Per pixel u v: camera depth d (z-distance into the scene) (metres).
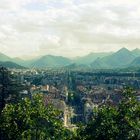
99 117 56.53
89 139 55.72
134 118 55.12
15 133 62.25
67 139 59.06
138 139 54.06
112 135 54.78
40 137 61.41
